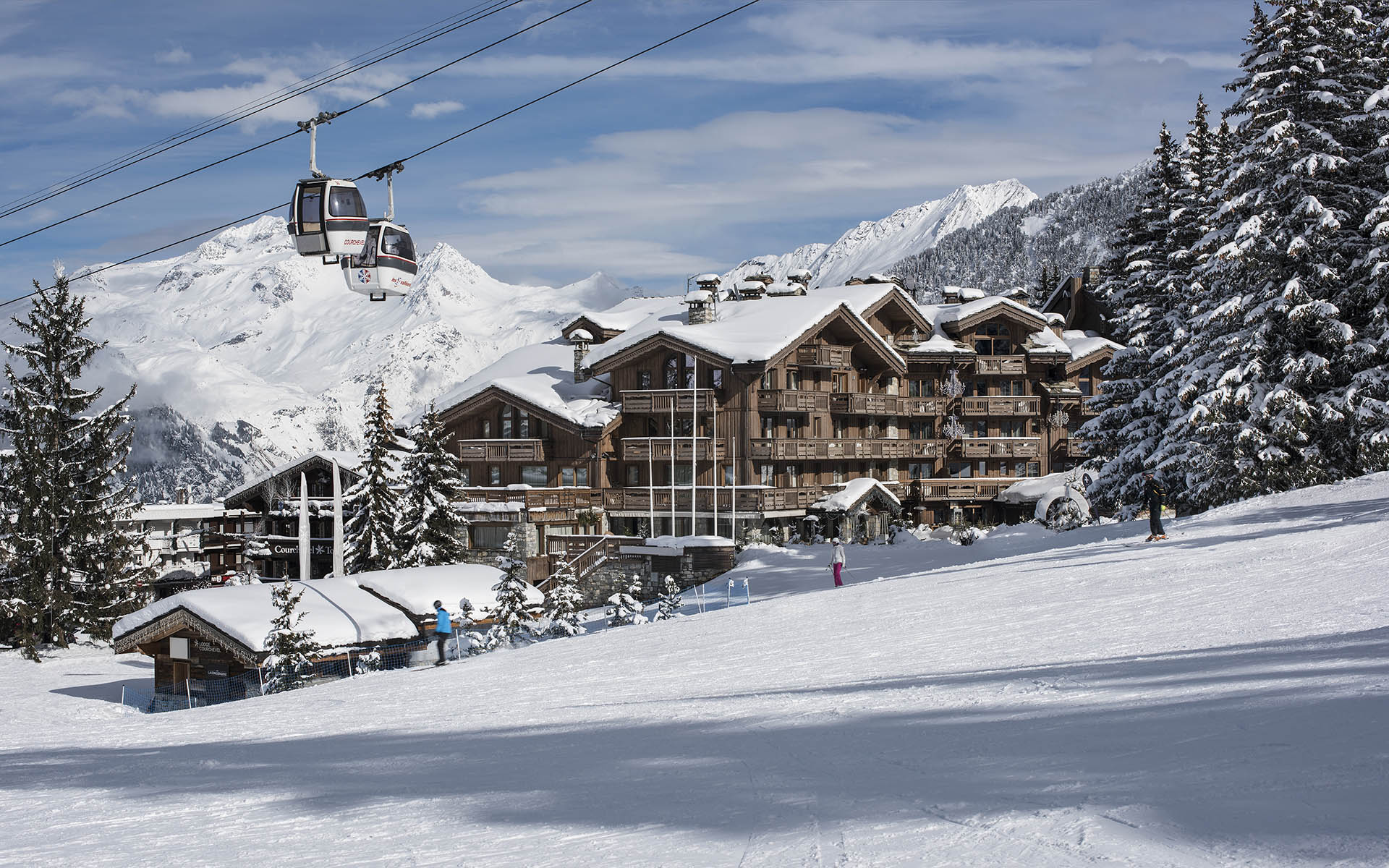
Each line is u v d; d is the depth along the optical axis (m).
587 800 9.22
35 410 64.56
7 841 9.52
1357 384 44.88
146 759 15.34
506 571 38.97
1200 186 62.28
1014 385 85.19
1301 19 47.97
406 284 31.92
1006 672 14.73
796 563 58.41
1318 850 5.65
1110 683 12.67
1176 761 8.13
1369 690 9.83
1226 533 32.19
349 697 22.81
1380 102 46.38
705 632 25.72
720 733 12.41
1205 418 47.69
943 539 65.19
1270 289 47.03
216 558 87.88
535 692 19.64
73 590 64.69
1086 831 6.45
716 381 71.12
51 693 47.81
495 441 74.94
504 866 7.13
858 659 18.36
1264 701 10.08
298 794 10.86
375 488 63.22
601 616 51.78
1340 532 27.61
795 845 6.97
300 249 30.95
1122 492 58.06
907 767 9.29
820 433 74.38
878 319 81.06
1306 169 46.00
